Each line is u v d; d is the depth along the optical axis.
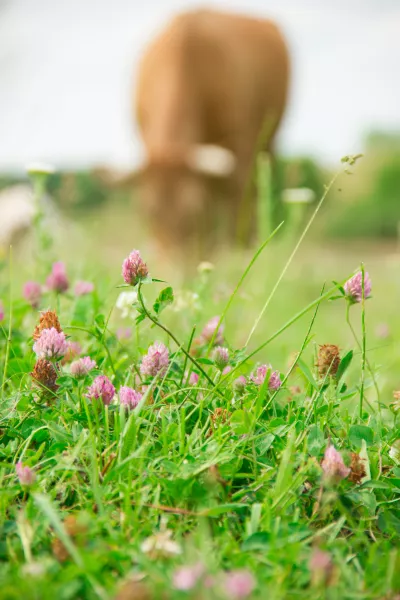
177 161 10.48
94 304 2.78
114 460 1.79
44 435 1.95
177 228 10.09
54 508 1.64
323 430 1.98
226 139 11.88
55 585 1.35
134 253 2.03
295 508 1.73
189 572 1.26
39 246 3.62
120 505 1.70
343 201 20.03
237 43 12.35
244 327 4.27
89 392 1.99
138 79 12.49
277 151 13.12
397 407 2.16
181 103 11.57
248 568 1.44
